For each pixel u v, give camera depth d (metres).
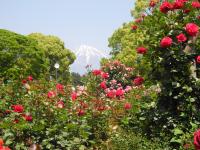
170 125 7.02
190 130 6.47
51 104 7.65
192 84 6.85
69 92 9.03
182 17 7.13
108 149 7.70
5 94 8.96
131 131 7.94
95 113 8.34
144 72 7.44
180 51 6.91
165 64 7.04
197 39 6.90
